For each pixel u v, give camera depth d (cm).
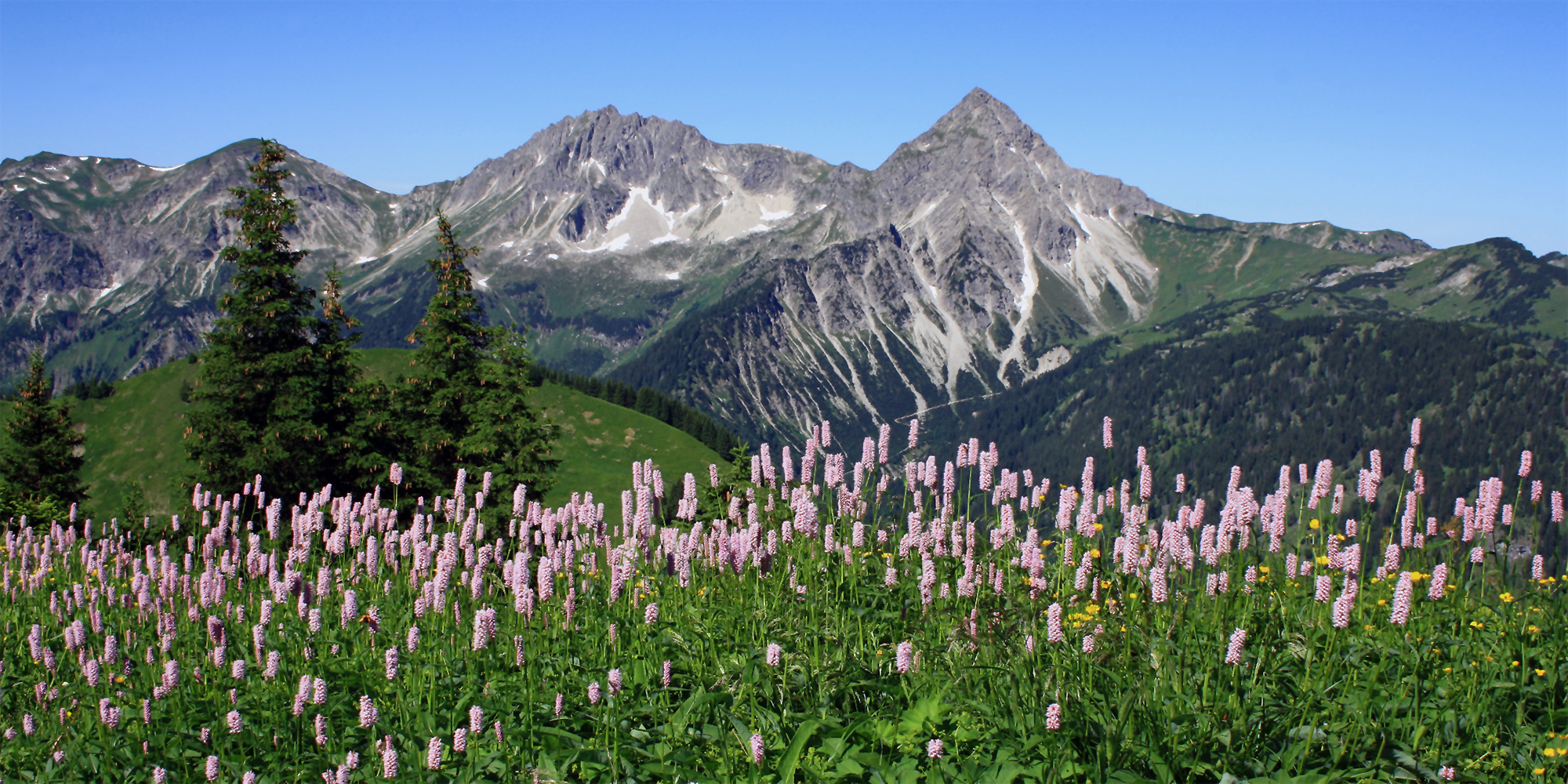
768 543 1223
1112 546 1005
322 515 1485
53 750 921
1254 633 898
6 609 1414
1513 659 894
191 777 868
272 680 1012
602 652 1024
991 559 1110
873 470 1288
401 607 1262
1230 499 917
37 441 6169
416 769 805
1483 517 980
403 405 4716
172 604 1214
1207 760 752
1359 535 1011
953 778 738
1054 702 790
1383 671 881
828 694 891
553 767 787
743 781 768
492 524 3434
